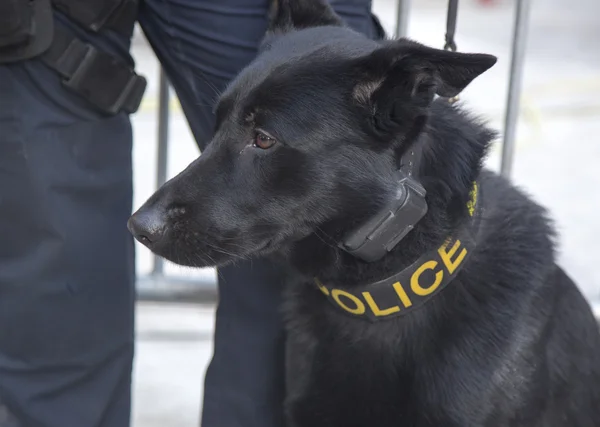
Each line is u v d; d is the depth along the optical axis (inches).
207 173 102.2
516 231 110.2
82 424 122.2
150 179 291.6
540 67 495.5
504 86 440.5
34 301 114.9
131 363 126.8
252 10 110.6
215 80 114.3
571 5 791.1
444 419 103.7
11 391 117.3
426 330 105.8
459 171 103.7
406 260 103.7
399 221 101.3
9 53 103.9
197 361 180.4
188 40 111.8
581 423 117.3
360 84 100.8
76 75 108.2
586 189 305.4
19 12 101.0
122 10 110.1
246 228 102.9
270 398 127.6
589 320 118.6
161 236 101.7
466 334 104.5
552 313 110.5
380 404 109.0
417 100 97.7
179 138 345.7
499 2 804.0
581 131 377.7
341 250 106.0
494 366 103.3
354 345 109.5
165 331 193.2
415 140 100.2
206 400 130.7
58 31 106.7
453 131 105.3
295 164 101.0
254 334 125.2
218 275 124.0
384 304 105.9
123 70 112.0
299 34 108.4
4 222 112.0
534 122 386.3
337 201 103.0
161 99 164.6
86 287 117.5
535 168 327.3
